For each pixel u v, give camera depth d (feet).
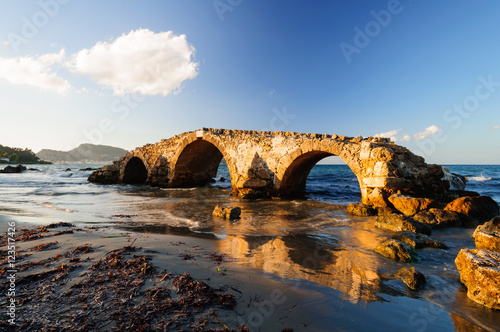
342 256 14.88
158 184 66.28
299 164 44.27
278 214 28.96
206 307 7.84
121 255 11.89
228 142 48.32
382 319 8.21
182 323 6.96
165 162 65.72
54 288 8.45
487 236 14.30
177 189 60.18
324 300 9.00
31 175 108.58
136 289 8.61
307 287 10.11
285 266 12.75
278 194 41.70
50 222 20.94
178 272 10.34
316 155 42.80
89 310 7.29
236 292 9.10
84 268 10.18
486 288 9.71
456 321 8.60
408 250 14.73
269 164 42.68
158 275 9.80
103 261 10.92
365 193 31.17
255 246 16.40
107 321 6.82
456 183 41.55
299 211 31.01
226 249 15.25
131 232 18.51
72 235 15.81
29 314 6.97
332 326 7.46
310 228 22.12
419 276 11.35
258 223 24.02
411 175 30.19
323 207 34.09
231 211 26.23
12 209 28.89
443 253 15.79
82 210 30.42
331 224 23.75
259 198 42.86
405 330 7.70
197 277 10.09
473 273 10.39
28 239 14.53
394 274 12.32
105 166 84.58
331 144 34.78
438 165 33.09
